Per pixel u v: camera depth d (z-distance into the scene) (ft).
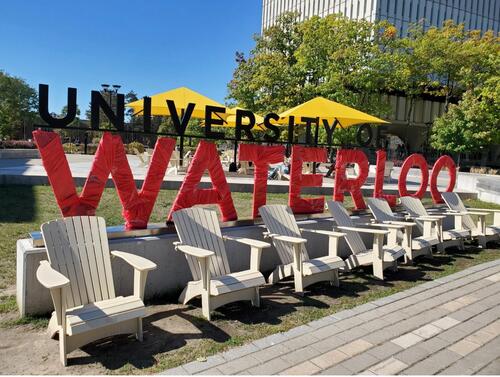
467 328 12.98
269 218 17.44
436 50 97.91
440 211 27.40
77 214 13.61
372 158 98.07
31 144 94.99
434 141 103.45
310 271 15.25
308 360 10.55
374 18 134.51
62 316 9.66
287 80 81.15
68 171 13.32
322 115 33.17
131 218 14.75
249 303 14.44
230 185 36.78
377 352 11.16
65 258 11.48
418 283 17.60
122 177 14.44
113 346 10.85
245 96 85.61
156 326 12.21
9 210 25.05
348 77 80.07
